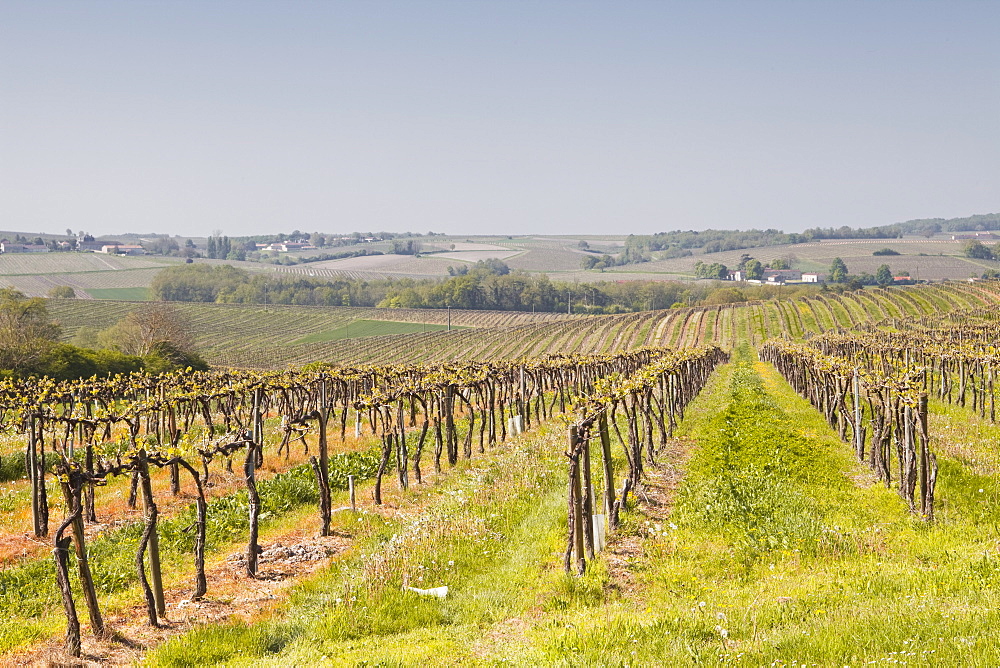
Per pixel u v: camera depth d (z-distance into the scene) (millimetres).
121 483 24484
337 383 42125
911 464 17984
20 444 29781
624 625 11391
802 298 136250
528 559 16062
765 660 9469
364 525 19500
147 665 11508
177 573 16469
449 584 14867
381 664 10773
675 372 32750
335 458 27844
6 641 12789
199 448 15797
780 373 65062
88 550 17828
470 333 125250
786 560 14805
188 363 80562
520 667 10273
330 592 14656
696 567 14805
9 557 17578
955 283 137875
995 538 14578
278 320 146500
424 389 27859
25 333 71188
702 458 25078
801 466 22781
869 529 16375
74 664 11641
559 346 108375
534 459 25906
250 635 12508
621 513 18875
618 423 33969
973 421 30594
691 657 9773
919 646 8992
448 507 20156
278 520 20688
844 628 10016
